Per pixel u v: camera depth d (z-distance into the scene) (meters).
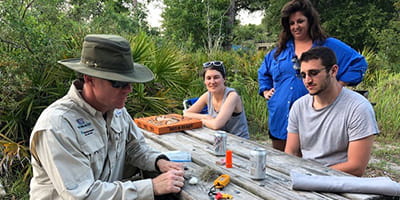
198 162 2.17
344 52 3.05
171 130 2.86
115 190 1.64
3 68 4.02
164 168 1.99
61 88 4.19
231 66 7.91
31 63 4.19
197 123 3.00
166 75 5.38
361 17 16.06
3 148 3.79
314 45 3.08
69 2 5.89
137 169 2.25
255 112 6.48
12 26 4.19
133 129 2.16
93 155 1.72
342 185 1.67
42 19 4.80
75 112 1.69
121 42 1.67
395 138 5.83
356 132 2.18
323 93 2.27
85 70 1.62
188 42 14.52
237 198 1.64
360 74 3.05
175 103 5.23
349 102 2.23
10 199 3.42
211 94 3.43
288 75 3.21
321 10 17.36
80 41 4.96
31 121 4.16
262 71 3.56
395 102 6.43
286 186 1.76
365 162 2.19
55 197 1.69
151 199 1.70
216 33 18.20
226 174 1.92
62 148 1.58
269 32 19.53
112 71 1.64
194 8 18.19
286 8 3.10
